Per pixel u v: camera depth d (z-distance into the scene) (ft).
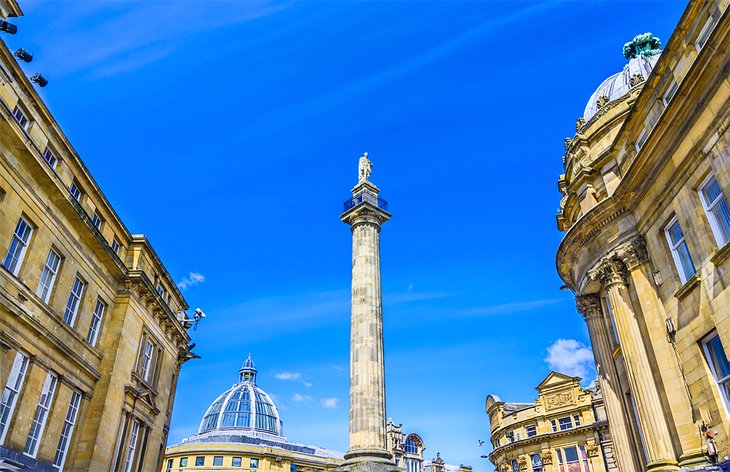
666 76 63.67
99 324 79.46
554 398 166.71
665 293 61.98
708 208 54.95
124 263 86.58
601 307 80.38
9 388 59.57
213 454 215.31
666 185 60.70
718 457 51.85
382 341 83.41
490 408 193.26
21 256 62.90
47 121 69.00
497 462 183.21
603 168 78.13
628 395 75.00
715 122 51.98
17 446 59.62
